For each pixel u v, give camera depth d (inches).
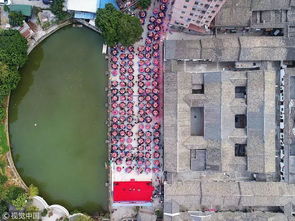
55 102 2790.4
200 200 2549.2
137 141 2706.7
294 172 2529.5
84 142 2785.4
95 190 2787.9
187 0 2121.1
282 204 2551.7
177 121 2512.3
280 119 2623.0
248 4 2512.3
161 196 2704.2
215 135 2529.5
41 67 2778.1
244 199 2536.9
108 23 2459.4
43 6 2674.7
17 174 2746.1
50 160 2790.4
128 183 2672.2
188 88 2566.4
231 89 2546.8
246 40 2559.1
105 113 2773.1
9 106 2765.7
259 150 2516.0
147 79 2689.5
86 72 2775.6
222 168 2544.3
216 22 2551.7
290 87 2541.8
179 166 2544.3
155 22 2674.7
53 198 2785.4
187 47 2541.8
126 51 2699.3
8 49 2469.2
